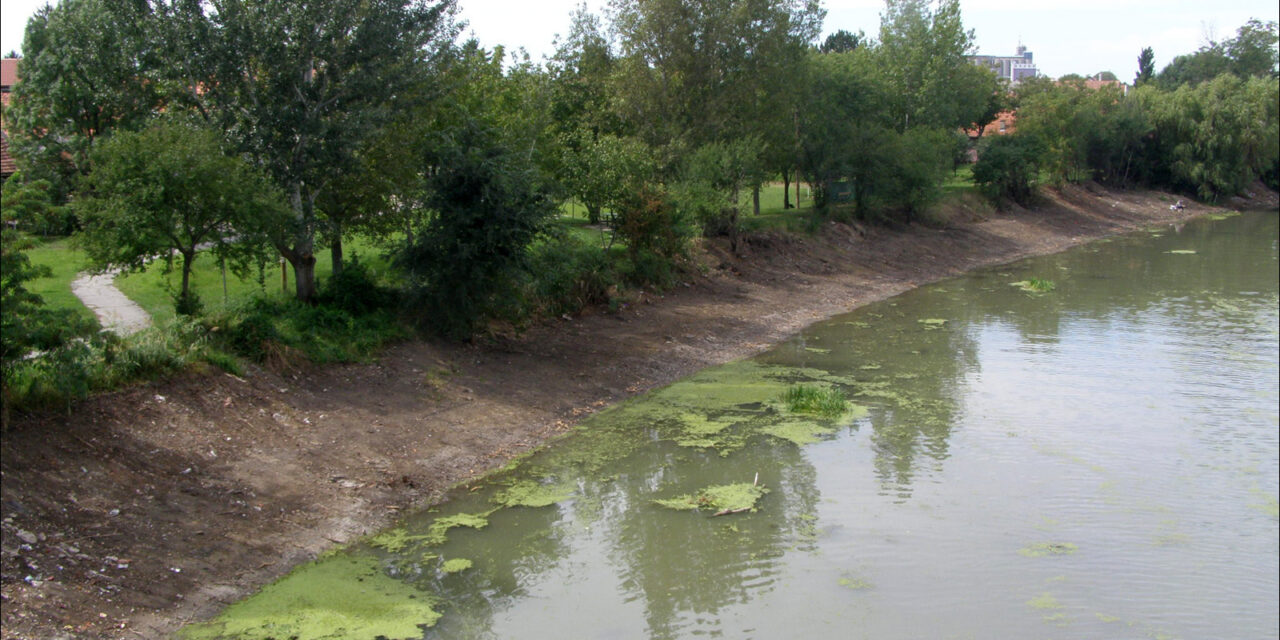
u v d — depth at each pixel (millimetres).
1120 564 13500
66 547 11570
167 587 11523
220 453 14898
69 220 28266
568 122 40312
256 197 18172
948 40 57938
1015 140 62281
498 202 21703
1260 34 107188
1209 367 25422
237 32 19516
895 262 44031
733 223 38188
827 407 20562
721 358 26016
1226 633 11555
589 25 41219
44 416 13812
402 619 11375
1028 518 15086
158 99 21016
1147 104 78250
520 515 14688
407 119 22234
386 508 14703
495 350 23219
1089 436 19344
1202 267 46188
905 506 15438
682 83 39531
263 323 18656
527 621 11438
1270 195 83125
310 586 12078
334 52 20359
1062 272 44688
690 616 11625
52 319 13867
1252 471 17438
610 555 13336
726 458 17547
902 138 49250
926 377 24141
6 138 35250
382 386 19234
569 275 27328
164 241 17781
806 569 13023
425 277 22359
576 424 19625
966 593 12469
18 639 9820
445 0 21797
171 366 16250
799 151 47250
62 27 21047
